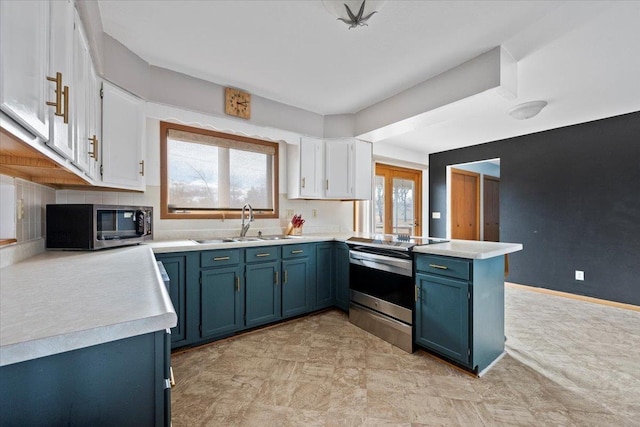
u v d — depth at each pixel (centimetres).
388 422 146
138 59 214
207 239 284
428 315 206
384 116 293
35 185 175
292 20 176
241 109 270
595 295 338
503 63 201
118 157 198
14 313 68
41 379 59
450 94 229
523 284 397
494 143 435
